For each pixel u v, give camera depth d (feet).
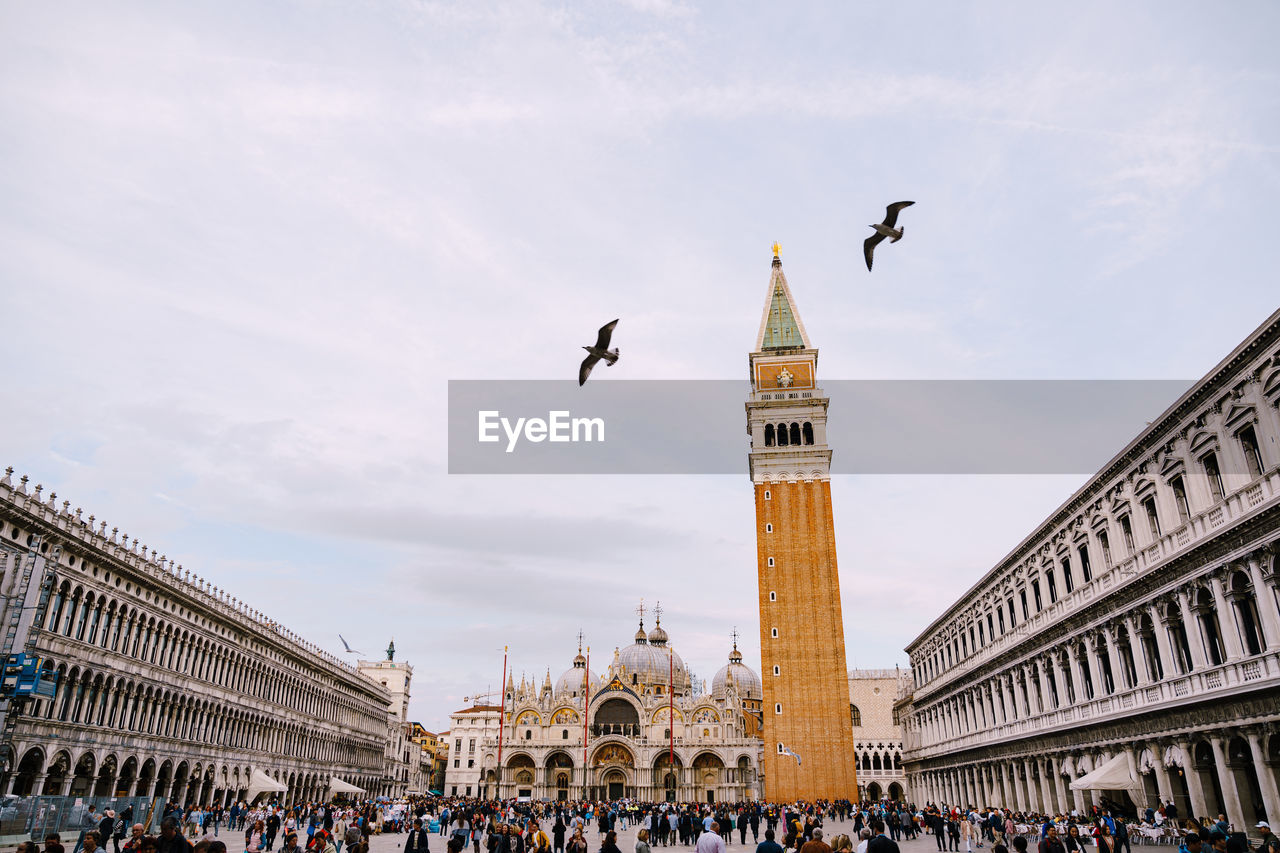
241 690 309.01
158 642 253.24
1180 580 167.84
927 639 384.06
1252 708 145.79
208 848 53.88
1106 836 107.86
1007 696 270.87
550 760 566.36
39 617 194.39
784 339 474.49
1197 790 163.94
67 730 206.90
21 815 159.22
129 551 235.40
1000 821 206.90
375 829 258.37
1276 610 142.00
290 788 353.92
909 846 215.51
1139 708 180.65
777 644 403.13
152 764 246.68
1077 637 216.13
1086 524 214.48
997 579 281.13
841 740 383.86
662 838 233.14
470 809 298.56
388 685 611.06
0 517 184.85
